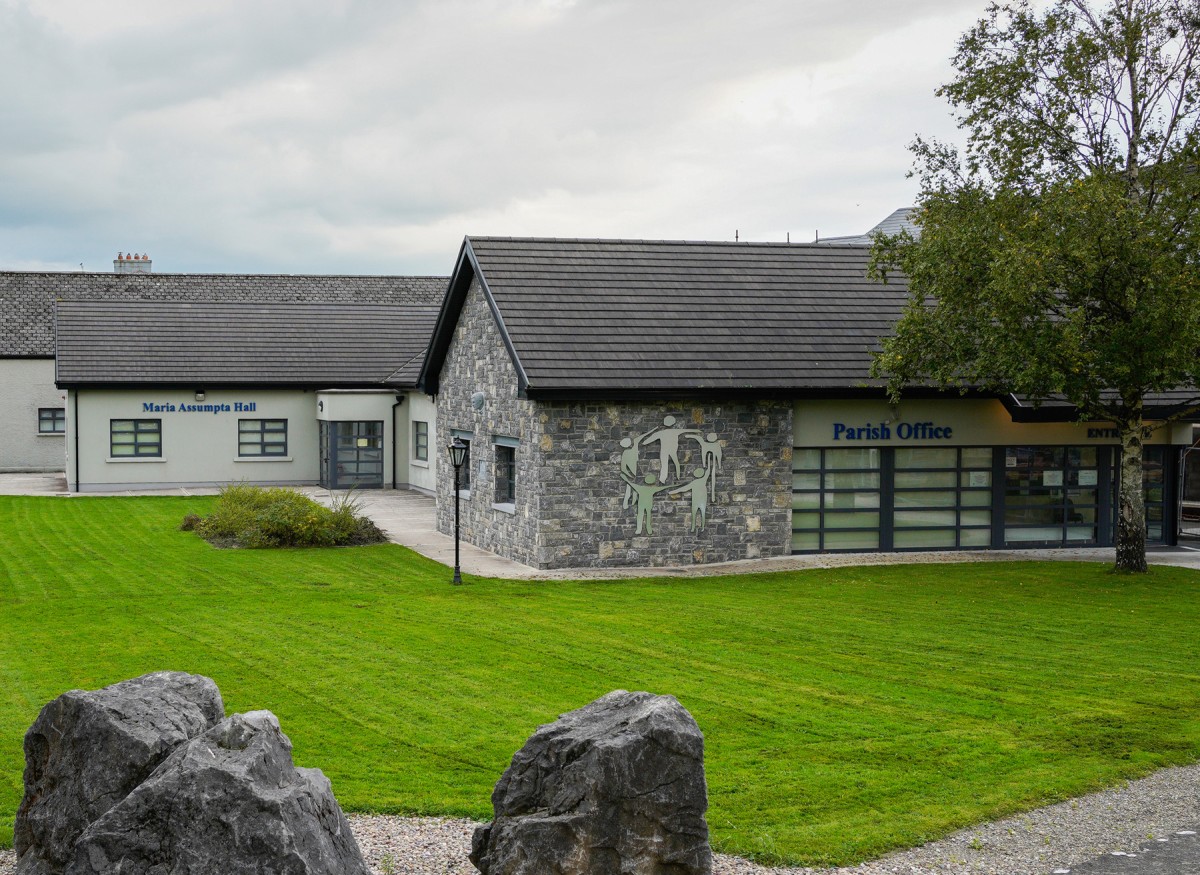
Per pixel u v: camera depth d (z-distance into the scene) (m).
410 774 10.32
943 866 8.48
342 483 38.84
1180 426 26.78
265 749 6.67
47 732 7.01
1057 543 26.38
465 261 26.16
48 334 45.59
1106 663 15.16
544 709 12.58
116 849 6.27
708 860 6.92
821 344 24.92
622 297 25.05
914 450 25.39
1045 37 21.69
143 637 16.27
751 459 23.94
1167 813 9.72
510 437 24.19
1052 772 10.68
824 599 19.77
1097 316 20.98
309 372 40.19
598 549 22.98
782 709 12.70
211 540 26.86
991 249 20.20
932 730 12.01
